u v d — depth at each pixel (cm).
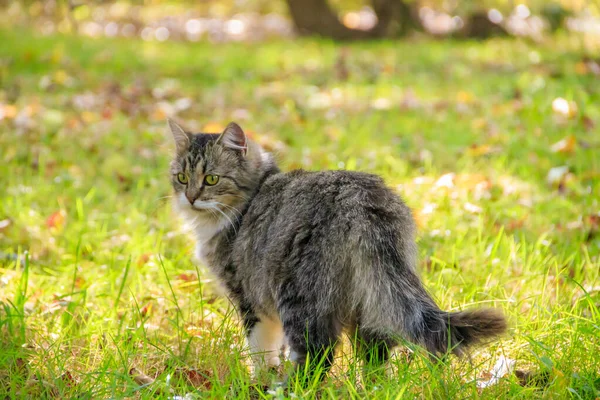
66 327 699
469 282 775
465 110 1512
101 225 995
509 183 1072
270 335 685
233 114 1529
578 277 784
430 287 752
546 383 598
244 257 673
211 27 3672
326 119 1496
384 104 1612
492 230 920
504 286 779
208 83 1947
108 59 2252
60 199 1038
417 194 1027
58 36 2733
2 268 852
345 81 1934
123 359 618
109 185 1123
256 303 667
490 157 1197
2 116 1440
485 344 567
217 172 705
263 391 608
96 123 1433
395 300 573
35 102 1576
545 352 630
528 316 690
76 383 617
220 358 654
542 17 2750
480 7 2833
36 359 647
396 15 3036
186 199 720
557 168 1085
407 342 577
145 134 1363
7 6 3459
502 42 2581
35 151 1245
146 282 826
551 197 1020
